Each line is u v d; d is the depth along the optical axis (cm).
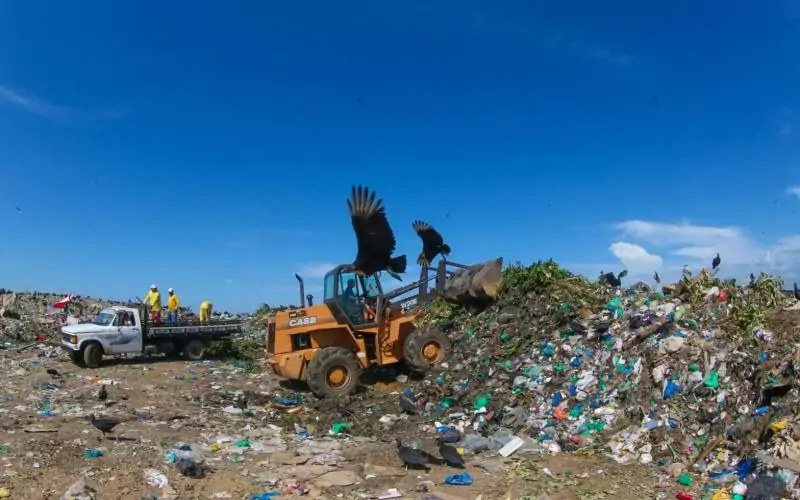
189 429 944
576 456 780
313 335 1236
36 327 2288
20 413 1011
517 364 1066
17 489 648
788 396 712
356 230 1200
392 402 1113
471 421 963
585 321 1086
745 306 938
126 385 1347
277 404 1148
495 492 661
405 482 701
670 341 895
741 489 627
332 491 672
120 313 1697
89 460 758
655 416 810
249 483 692
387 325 1258
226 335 1881
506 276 1343
